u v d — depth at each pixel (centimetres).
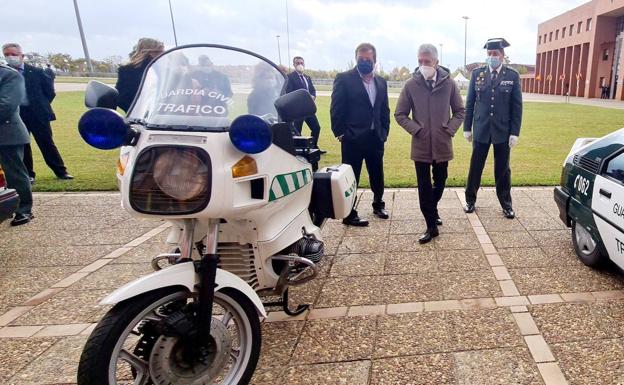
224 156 214
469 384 240
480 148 522
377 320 308
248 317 234
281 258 267
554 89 5872
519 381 241
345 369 256
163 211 210
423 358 264
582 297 330
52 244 472
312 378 249
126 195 210
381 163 522
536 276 368
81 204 616
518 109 497
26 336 300
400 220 527
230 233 255
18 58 686
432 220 455
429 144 437
